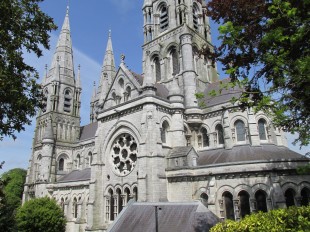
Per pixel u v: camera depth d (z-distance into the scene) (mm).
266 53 15523
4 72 18375
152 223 28766
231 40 15883
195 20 66312
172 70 59781
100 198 48531
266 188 35969
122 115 48812
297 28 14047
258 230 14867
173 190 41969
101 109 53875
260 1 17406
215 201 38312
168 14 63656
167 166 44000
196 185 41156
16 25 19609
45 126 83875
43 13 21375
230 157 42219
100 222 47188
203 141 50812
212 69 63594
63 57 92125
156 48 63500
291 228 14500
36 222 53188
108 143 50312
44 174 75188
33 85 21547
